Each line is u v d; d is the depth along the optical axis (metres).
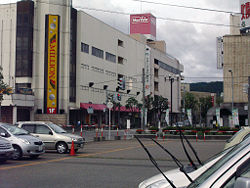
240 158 2.32
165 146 23.39
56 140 17.89
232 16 58.94
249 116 28.84
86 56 58.22
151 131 36.31
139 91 79.56
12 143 14.69
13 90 47.22
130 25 99.62
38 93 52.19
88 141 29.31
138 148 21.81
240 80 51.88
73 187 8.70
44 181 9.53
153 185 4.13
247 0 52.78
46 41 52.12
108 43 66.19
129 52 75.06
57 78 51.75
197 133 32.53
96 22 61.84
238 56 52.47
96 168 12.25
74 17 56.03
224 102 52.19
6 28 53.66
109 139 31.34
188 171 4.54
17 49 52.78
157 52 88.94
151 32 99.00
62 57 53.25
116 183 9.27
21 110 50.38
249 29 53.25
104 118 66.50
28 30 52.53
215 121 45.97
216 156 4.57
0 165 12.96
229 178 2.25
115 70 68.75
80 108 54.66
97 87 61.75
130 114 73.69
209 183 2.30
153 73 84.69
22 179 9.84
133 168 12.32
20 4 53.09
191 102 102.81
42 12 53.19
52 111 51.25
